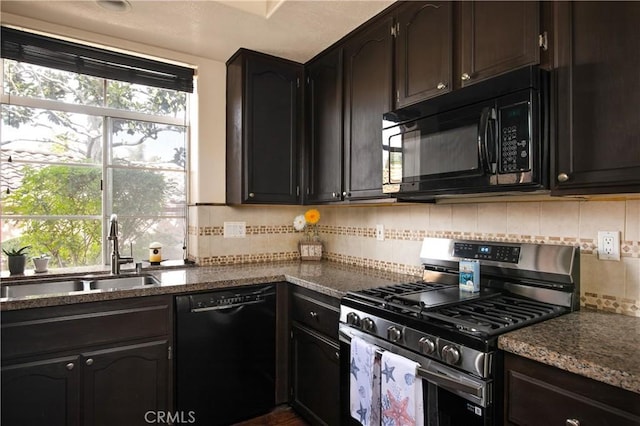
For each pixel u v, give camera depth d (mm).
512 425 1108
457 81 1600
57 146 2324
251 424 2158
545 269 1510
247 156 2449
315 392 2033
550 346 1048
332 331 1883
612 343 1073
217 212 2637
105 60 2303
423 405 1287
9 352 1583
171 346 1951
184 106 2736
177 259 2717
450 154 1503
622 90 1097
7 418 1582
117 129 2504
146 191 2604
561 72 1240
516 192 1375
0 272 2117
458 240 1876
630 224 1371
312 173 2561
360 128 2131
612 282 1413
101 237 2453
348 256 2707
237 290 2146
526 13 1342
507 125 1311
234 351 2131
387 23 1959
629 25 1087
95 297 1742
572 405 977
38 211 2273
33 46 2100
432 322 1282
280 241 2889
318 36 2260
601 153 1140
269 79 2535
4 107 2176
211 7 1946
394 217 2336
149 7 1951
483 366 1114
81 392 1726
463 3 1575
